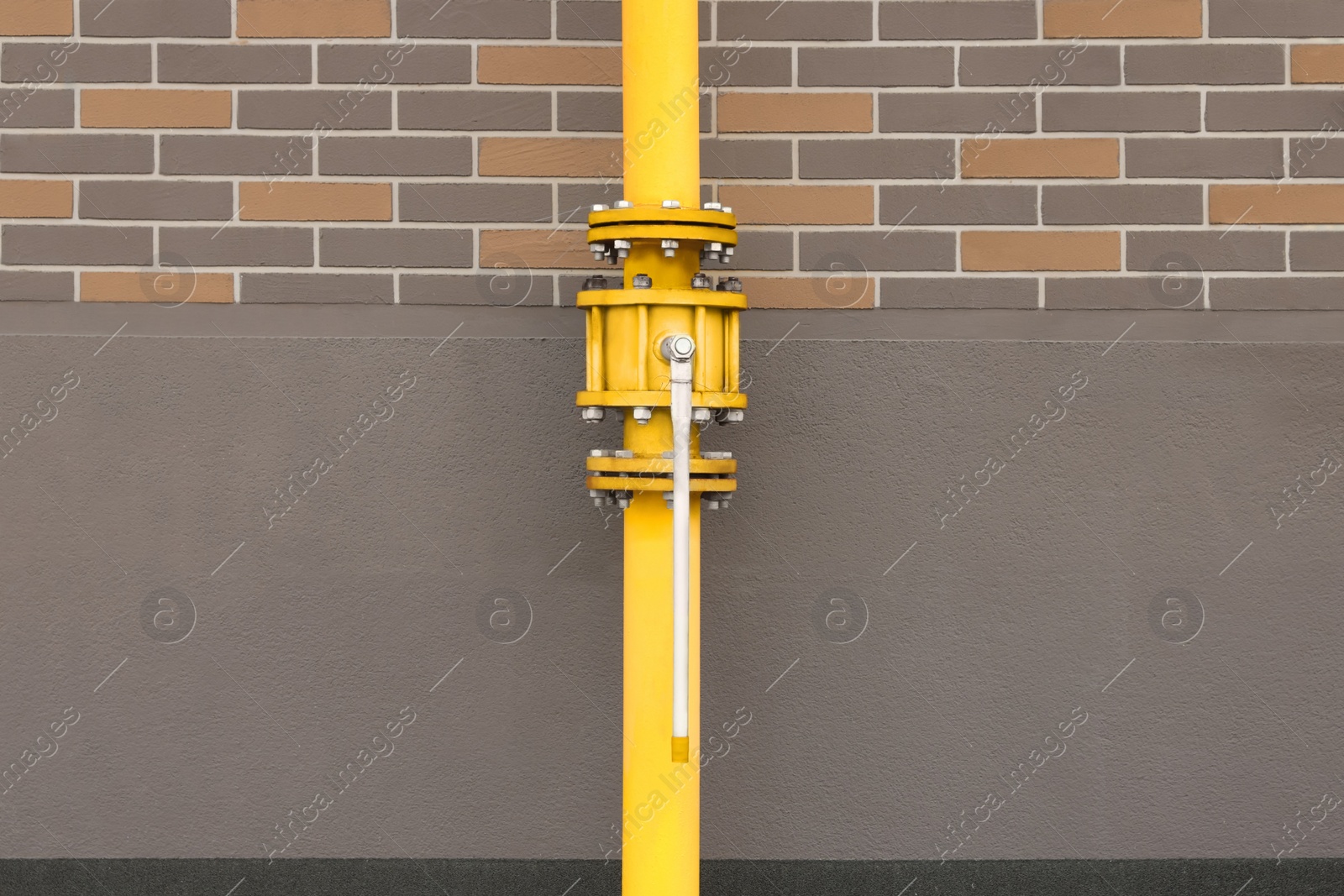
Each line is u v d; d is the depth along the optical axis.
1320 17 3.17
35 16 3.18
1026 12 3.15
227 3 3.18
